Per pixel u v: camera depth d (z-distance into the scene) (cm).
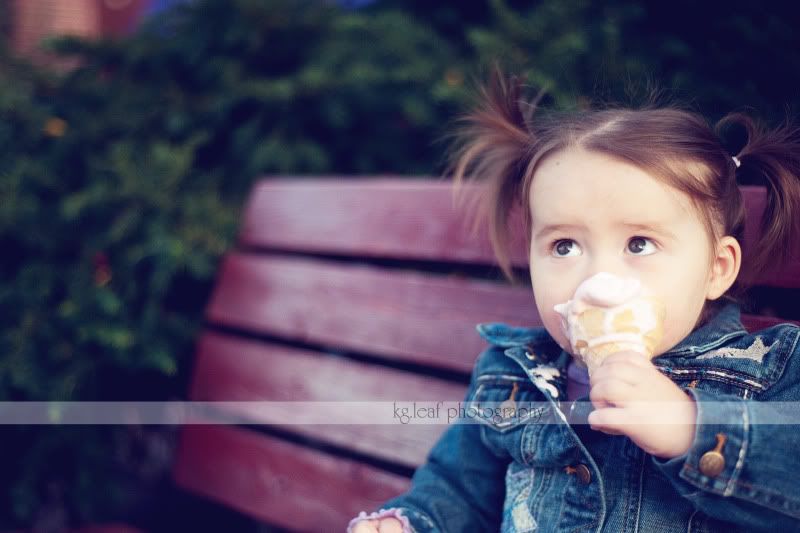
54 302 197
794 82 155
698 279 97
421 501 119
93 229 200
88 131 216
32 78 230
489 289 143
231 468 178
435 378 149
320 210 176
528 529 109
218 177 217
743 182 133
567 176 99
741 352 102
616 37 168
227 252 194
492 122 129
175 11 245
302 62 238
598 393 88
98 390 197
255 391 177
